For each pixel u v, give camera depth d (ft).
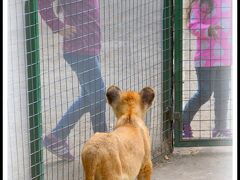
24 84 26.94
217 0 31.65
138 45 31.01
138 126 26.76
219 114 32.71
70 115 29.58
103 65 30.45
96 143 24.21
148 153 27.02
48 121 29.07
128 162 25.23
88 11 29.32
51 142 28.99
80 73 29.58
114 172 24.39
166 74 31.91
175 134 32.65
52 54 29.07
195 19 31.81
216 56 32.09
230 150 32.68
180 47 31.78
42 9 28.09
